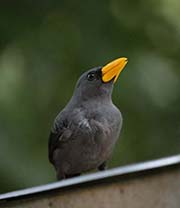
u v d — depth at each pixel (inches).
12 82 581.0
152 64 604.7
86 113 398.9
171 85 604.7
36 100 585.3
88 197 280.7
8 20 632.4
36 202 284.4
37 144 571.2
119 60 409.4
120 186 279.3
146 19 638.5
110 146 399.5
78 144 397.4
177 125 611.2
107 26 626.2
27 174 545.0
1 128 553.9
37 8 644.1
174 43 637.3
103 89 404.8
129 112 591.8
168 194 275.9
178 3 644.7
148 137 612.7
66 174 409.4
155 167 275.1
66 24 631.2
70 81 601.0
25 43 616.4
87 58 605.3
